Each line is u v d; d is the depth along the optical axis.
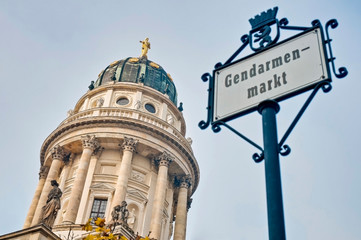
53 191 44.19
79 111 70.25
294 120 7.99
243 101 8.86
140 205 59.88
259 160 8.12
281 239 6.81
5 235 38.06
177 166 65.50
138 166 63.12
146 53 81.00
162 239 61.56
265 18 9.64
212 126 9.07
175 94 77.81
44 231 37.78
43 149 68.69
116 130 62.75
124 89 70.75
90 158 62.12
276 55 8.96
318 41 8.48
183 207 65.06
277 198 7.23
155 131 63.81
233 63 9.57
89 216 57.09
